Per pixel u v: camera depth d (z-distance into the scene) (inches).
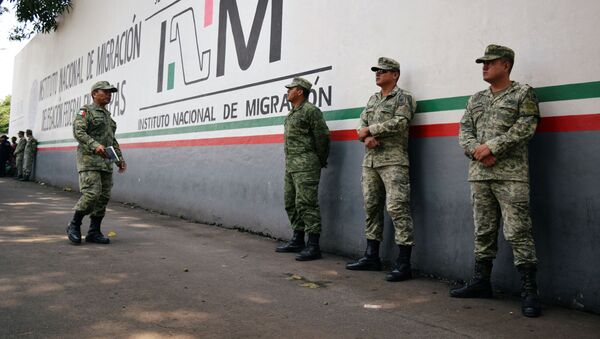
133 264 172.6
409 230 161.6
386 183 165.2
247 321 116.7
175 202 319.9
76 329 107.8
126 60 400.8
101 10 460.8
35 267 162.2
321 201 210.4
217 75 284.0
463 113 155.8
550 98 136.2
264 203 244.2
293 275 164.1
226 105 275.1
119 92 408.2
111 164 210.1
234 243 222.8
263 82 247.4
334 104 205.9
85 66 496.4
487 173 132.3
